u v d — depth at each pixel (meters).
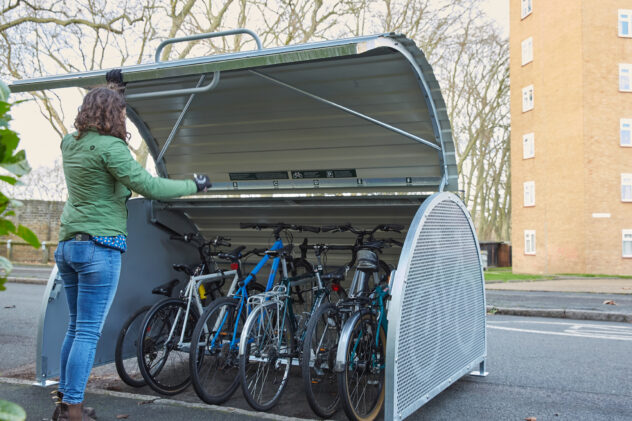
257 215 5.37
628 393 4.83
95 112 3.31
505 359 6.25
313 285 4.93
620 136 29.20
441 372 3.97
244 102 4.79
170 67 3.68
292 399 4.50
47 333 4.40
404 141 4.64
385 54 3.88
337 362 3.61
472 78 33.59
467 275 4.55
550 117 31.00
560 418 4.13
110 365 5.59
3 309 10.36
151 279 5.10
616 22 29.28
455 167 4.57
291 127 4.87
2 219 1.04
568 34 29.80
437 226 3.94
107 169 3.28
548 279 21.19
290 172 5.19
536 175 32.09
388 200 4.62
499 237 42.16
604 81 29.16
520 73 33.38
